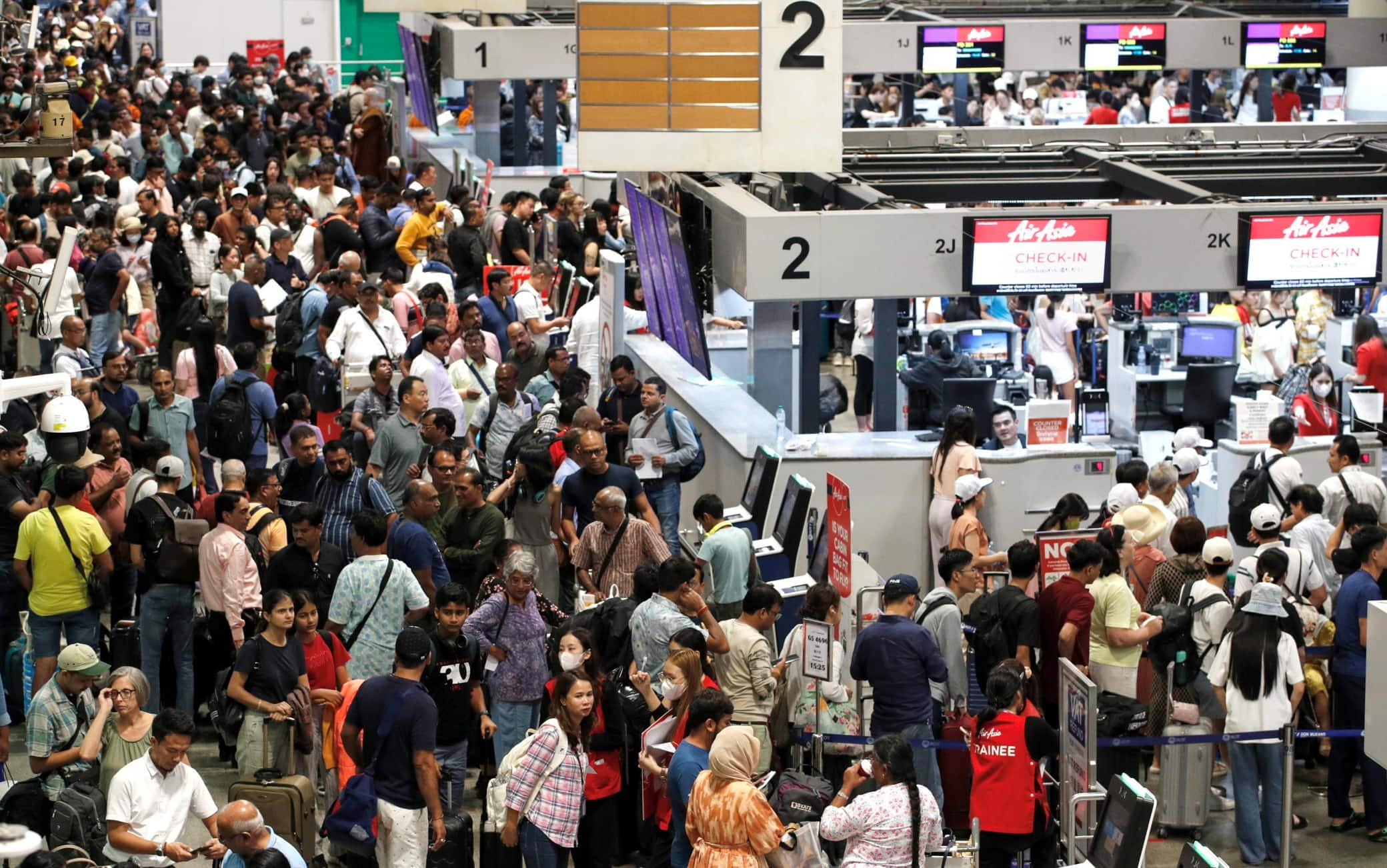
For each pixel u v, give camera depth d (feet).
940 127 64.23
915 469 42.01
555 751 27.20
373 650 31.68
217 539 34.14
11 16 68.28
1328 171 55.52
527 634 31.30
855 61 80.43
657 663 30.30
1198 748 32.19
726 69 46.50
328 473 36.88
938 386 54.24
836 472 41.93
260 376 55.88
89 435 38.22
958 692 31.53
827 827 25.48
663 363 52.49
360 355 48.83
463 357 49.14
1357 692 32.55
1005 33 80.38
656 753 28.02
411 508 34.17
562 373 47.85
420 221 66.33
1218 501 45.93
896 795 25.38
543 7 95.81
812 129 46.98
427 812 27.14
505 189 88.17
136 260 64.80
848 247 41.73
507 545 34.01
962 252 41.93
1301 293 57.57
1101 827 25.91
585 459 37.78
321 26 142.61
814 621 29.22
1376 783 32.35
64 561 34.30
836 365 72.02
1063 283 42.16
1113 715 31.24
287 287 61.98
